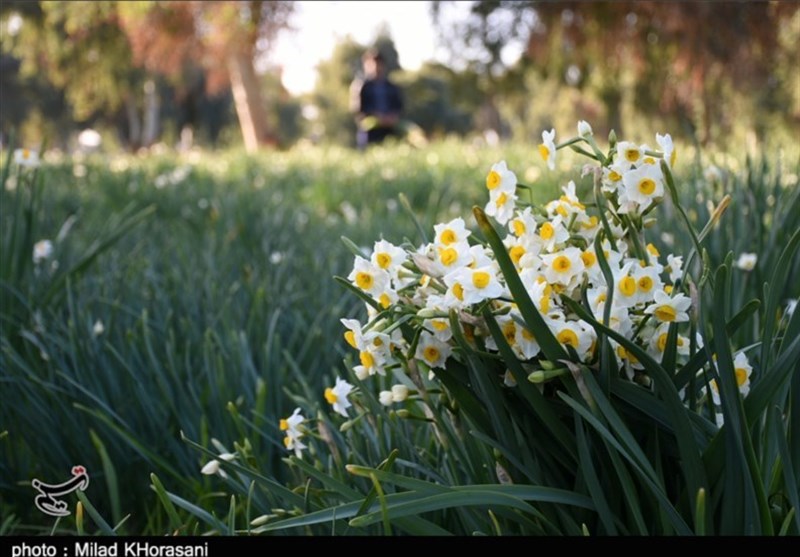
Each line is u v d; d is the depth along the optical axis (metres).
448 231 1.37
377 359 1.41
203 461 2.02
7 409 2.34
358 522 1.29
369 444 1.77
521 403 1.41
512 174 1.41
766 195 2.86
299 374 2.18
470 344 1.38
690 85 12.65
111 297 2.93
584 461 1.31
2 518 2.17
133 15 15.10
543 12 13.45
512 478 1.46
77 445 2.22
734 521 1.30
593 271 1.35
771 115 12.03
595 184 1.41
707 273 1.36
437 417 1.47
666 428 1.34
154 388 2.32
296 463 1.47
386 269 1.38
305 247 4.10
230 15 14.84
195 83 34.81
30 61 21.19
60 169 8.81
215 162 11.42
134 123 41.19
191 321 2.61
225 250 3.87
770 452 1.35
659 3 12.34
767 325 1.36
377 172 8.75
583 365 1.29
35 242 3.17
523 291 1.26
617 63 13.43
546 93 16.80
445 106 50.38
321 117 58.44
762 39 12.02
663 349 1.38
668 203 2.77
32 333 2.48
